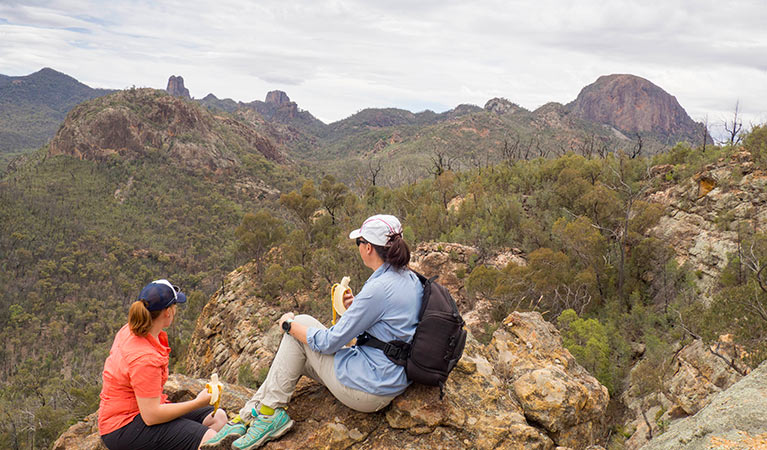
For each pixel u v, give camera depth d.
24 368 94.81
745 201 27.73
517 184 47.19
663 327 23.03
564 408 3.96
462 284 31.27
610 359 19.12
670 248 28.48
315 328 3.12
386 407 3.38
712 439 2.99
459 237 36.56
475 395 3.73
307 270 41.19
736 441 2.86
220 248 175.00
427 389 3.43
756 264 17.05
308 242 49.66
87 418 5.20
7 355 103.06
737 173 29.44
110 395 3.12
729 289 16.83
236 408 4.62
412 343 3.06
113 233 175.38
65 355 106.81
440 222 41.44
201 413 3.64
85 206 192.12
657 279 27.97
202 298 71.94
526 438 3.40
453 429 3.36
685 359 16.72
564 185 38.06
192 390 4.80
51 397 57.53
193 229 188.00
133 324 3.05
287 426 3.29
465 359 4.05
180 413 3.18
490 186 47.91
